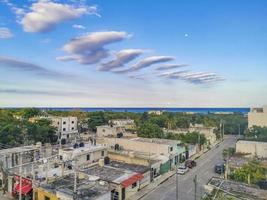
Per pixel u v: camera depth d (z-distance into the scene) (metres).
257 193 25.14
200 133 76.06
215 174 46.03
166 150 50.12
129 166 41.72
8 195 33.28
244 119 108.12
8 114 99.06
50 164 38.09
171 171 47.59
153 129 72.31
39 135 69.94
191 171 48.62
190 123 110.44
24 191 30.27
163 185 39.56
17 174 33.34
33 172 30.72
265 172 36.50
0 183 36.25
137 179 35.03
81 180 31.33
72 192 26.56
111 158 46.94
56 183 29.97
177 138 70.06
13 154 40.53
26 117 99.81
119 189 31.72
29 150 43.09
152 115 126.00
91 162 43.19
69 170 36.50
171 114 128.75
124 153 47.41
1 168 36.72
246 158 51.09
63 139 70.12
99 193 26.98
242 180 32.69
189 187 38.47
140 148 53.03
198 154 64.94
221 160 58.44
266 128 74.62
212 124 106.12
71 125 88.88
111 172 36.69
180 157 55.69
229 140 92.56
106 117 110.88
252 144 56.81
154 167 43.09
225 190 26.02
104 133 79.81
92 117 102.38
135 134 74.12
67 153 40.66
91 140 62.19
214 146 79.50
